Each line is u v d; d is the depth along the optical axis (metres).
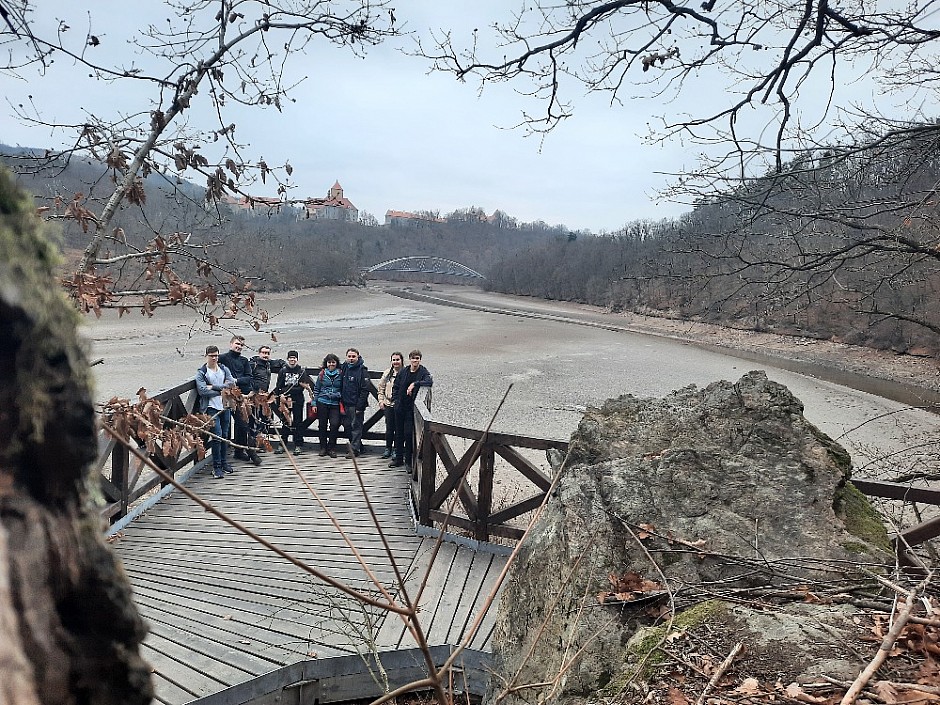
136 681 0.70
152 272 2.97
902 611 2.35
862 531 3.61
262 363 8.04
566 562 3.39
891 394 22.84
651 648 2.63
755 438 4.03
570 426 17.16
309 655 4.01
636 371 27.31
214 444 7.41
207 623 4.39
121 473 6.04
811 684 2.25
